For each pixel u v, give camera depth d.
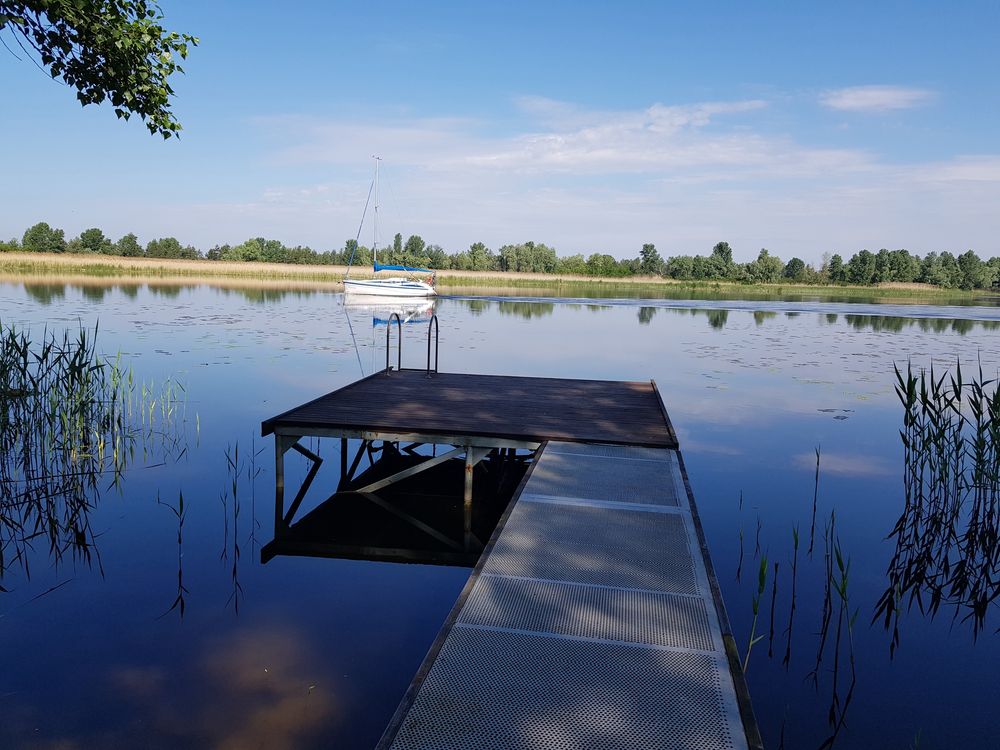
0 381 6.79
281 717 2.93
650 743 2.09
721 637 2.72
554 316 24.25
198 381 10.50
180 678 3.21
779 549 5.07
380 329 18.00
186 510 5.56
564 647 2.62
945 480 5.86
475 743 2.08
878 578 4.66
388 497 6.44
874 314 27.94
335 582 4.39
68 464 6.52
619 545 3.62
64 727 2.83
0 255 47.53
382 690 3.16
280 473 5.80
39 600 3.98
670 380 11.80
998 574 4.84
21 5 5.18
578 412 6.68
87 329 15.30
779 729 3.05
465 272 54.50
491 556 3.45
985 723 3.12
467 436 5.73
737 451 7.60
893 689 3.37
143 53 5.72
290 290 33.28
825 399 10.35
